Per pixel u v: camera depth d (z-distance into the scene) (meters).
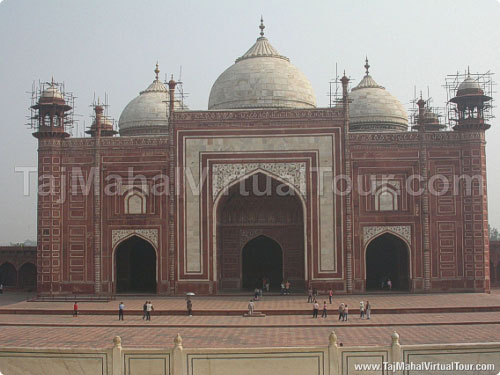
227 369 4.80
